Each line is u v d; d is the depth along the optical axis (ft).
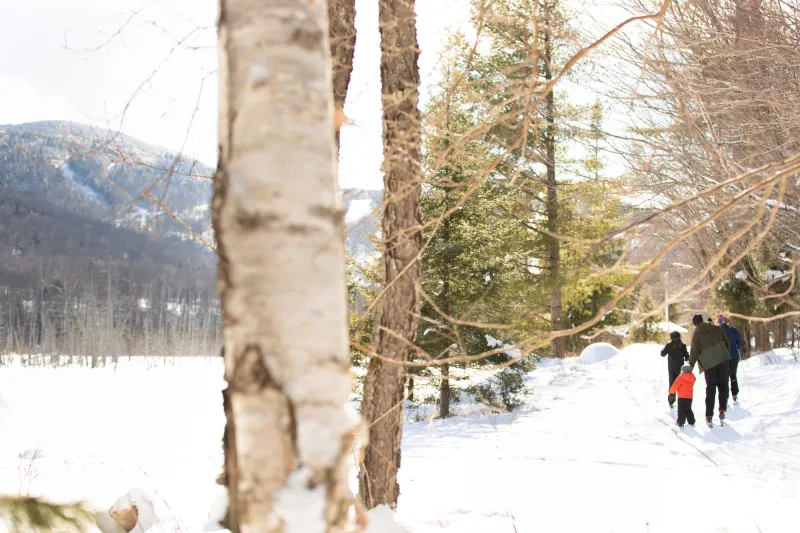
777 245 38.42
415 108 12.73
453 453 27.14
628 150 27.32
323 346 4.46
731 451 26.73
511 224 39.96
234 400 4.51
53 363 211.82
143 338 253.85
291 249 4.42
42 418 43.86
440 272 37.40
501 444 29.14
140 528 13.82
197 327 252.62
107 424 44.37
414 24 13.05
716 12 29.07
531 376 60.23
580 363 71.26
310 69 4.66
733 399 37.58
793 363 45.21
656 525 16.46
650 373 53.88
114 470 23.57
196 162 7.64
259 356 4.42
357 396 30.09
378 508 11.82
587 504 18.42
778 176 6.36
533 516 17.08
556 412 39.93
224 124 4.68
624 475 22.08
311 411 4.42
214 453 30.60
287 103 4.54
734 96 28.02
